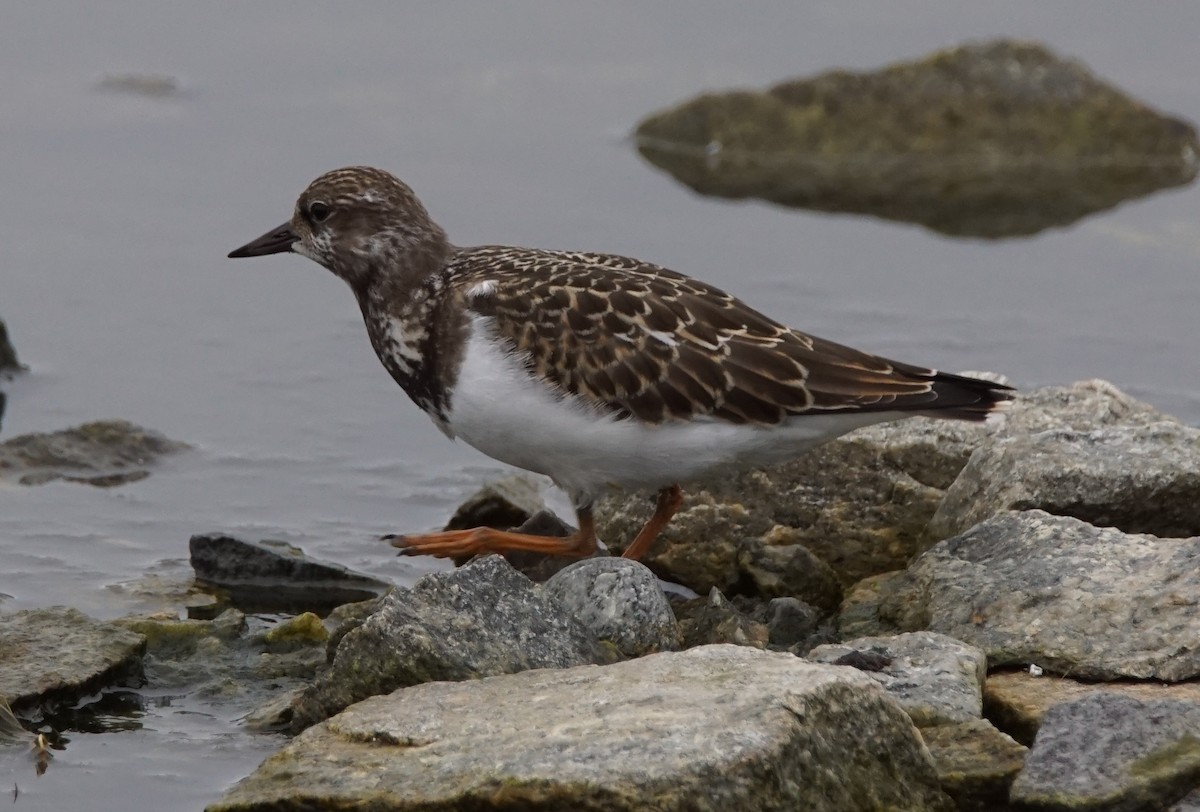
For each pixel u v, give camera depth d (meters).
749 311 11.41
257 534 13.09
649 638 10.11
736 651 9.12
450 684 9.20
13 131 21.44
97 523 13.21
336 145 21.66
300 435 15.04
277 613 11.80
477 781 8.14
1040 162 23.23
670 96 23.77
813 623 11.17
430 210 19.84
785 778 8.13
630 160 22.42
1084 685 9.61
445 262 11.99
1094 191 22.14
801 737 8.27
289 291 17.95
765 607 11.58
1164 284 18.61
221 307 17.52
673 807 7.88
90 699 10.34
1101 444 11.63
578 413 11.09
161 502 13.66
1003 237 20.16
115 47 23.73
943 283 18.58
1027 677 9.76
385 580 12.38
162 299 17.61
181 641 11.11
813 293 18.14
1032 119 23.23
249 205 19.75
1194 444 11.49
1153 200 21.69
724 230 20.03
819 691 8.50
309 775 8.53
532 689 8.99
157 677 10.70
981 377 13.16
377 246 12.05
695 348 11.06
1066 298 18.20
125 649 10.57
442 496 13.97
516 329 11.11
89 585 12.12
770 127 23.11
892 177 22.75
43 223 19.14
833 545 12.43
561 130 22.88
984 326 17.42
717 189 21.78
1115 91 23.20
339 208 12.19
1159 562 10.23
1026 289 18.45
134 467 14.27
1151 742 8.49
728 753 8.02
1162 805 8.30
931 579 10.76
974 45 23.42
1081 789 8.33
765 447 11.30
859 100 23.20
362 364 16.50
